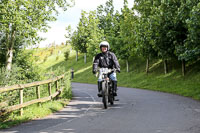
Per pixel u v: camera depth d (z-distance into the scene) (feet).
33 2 61.11
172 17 66.85
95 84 100.12
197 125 19.53
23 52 60.39
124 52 111.75
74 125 20.63
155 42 73.00
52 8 67.26
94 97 46.68
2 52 64.69
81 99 43.27
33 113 26.09
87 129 18.89
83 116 25.21
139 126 19.53
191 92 48.57
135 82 90.17
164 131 17.72
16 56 59.57
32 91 36.58
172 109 28.40
